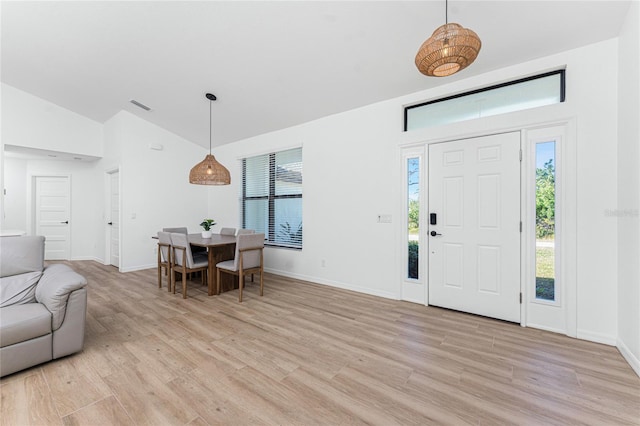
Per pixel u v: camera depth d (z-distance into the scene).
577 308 2.48
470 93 3.13
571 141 2.49
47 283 2.24
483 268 3.00
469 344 2.39
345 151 4.09
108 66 3.78
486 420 1.54
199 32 2.95
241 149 5.69
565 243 2.54
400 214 3.56
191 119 5.07
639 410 1.60
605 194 2.36
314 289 4.06
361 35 2.68
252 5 2.53
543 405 1.65
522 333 2.60
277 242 5.15
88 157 5.85
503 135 2.87
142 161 5.36
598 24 2.22
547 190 2.66
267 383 1.86
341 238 4.13
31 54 3.69
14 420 1.52
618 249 2.29
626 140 2.15
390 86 3.38
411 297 3.50
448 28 1.69
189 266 3.72
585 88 2.44
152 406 1.64
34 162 6.18
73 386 1.81
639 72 1.94
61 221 6.41
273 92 3.89
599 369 2.00
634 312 2.02
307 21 2.61
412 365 2.07
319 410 1.62
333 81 3.45
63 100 5.02
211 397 1.72
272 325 2.79
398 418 1.56
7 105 4.70
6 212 5.98
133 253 5.27
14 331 1.85
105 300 3.55
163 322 2.86
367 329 2.70
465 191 3.10
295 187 4.86
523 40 2.45
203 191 6.32
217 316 3.03
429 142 3.31
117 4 2.73
